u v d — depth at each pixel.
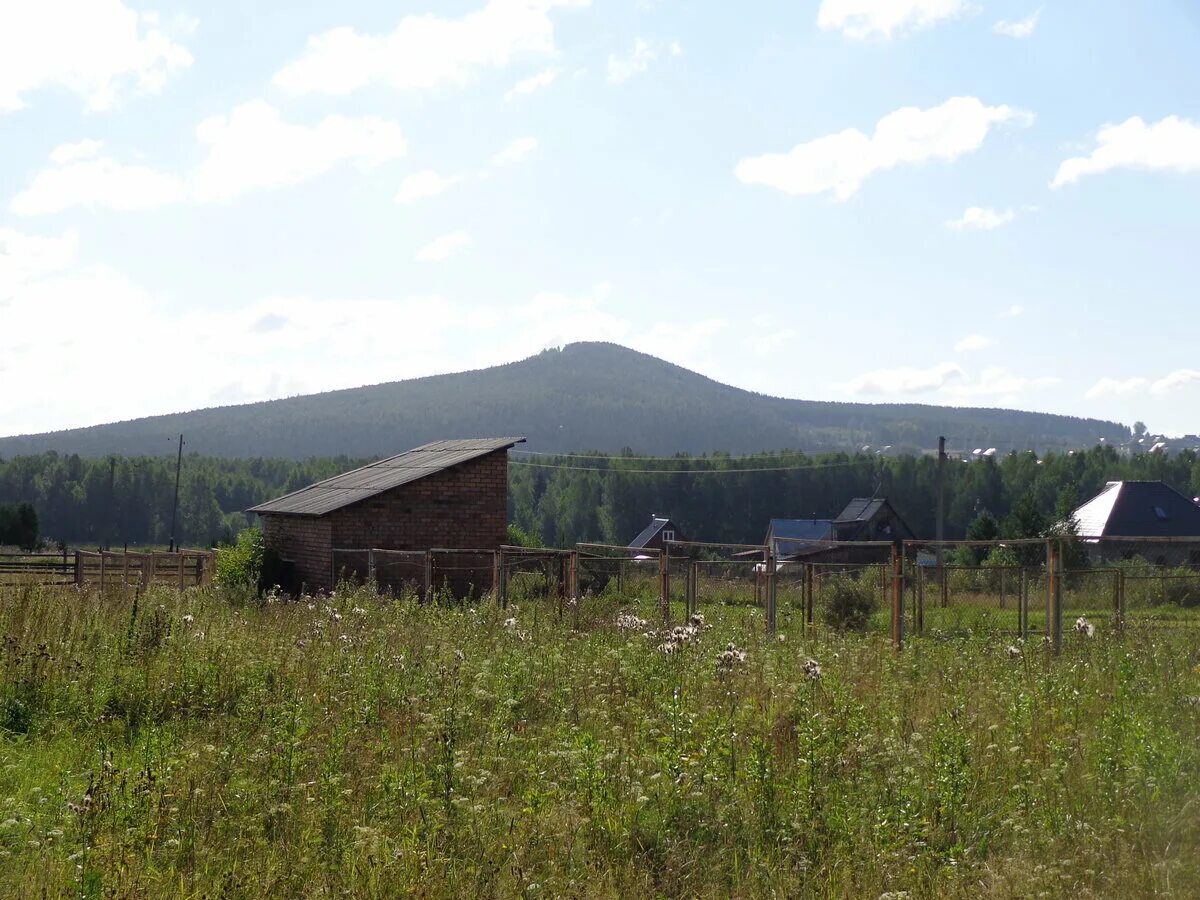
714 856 7.00
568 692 11.05
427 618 16.95
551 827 7.20
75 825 7.14
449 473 29.69
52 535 132.62
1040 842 6.96
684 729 8.90
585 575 29.91
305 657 12.42
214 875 6.61
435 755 8.52
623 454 156.50
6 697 10.84
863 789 7.80
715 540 124.81
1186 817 7.03
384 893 6.24
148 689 11.26
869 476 126.81
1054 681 11.31
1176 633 16.44
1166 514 69.50
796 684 10.82
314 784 7.91
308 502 30.97
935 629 21.52
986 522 62.38
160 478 139.38
